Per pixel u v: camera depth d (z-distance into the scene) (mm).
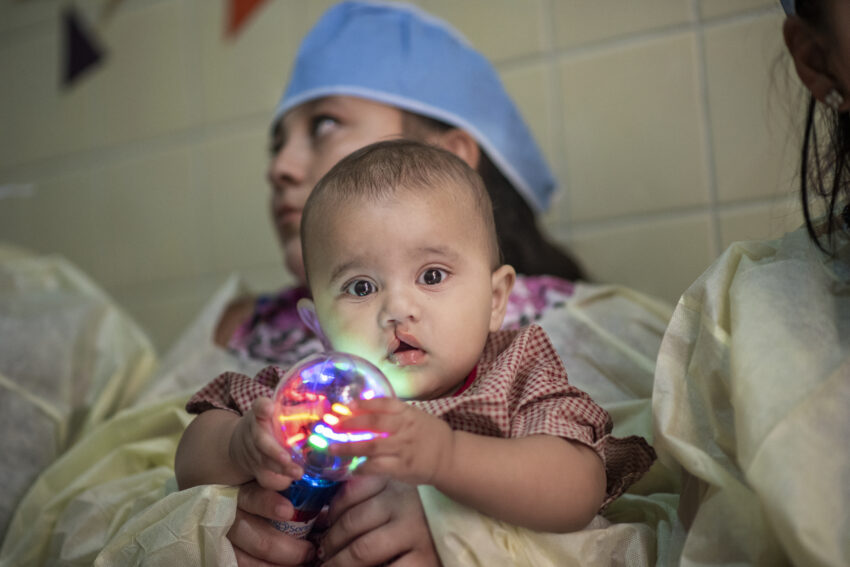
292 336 1100
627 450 731
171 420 958
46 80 1874
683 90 1345
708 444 666
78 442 979
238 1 1659
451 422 669
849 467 572
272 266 1641
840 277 690
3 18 1927
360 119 1162
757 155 1286
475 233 718
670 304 1340
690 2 1344
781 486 561
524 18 1466
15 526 917
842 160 775
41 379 1101
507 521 638
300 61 1224
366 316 679
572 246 1412
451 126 1209
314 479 647
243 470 654
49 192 1854
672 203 1346
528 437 647
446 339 680
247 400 730
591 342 977
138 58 1788
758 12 1295
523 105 1461
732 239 1302
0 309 1177
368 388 577
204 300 1698
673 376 691
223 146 1696
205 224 1705
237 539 672
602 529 670
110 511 838
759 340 637
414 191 698
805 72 763
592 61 1413
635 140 1376
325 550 675
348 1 1267
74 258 1819
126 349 1184
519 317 1025
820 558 532
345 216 694
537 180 1316
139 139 1778
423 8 1543
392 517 654
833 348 625
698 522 621
